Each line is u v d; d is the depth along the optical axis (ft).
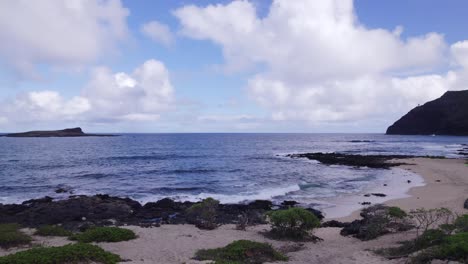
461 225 37.50
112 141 426.10
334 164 164.86
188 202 79.30
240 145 353.72
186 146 322.55
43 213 64.95
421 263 30.37
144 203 81.61
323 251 38.88
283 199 82.84
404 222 48.14
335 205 74.18
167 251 37.88
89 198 76.07
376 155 206.59
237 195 88.99
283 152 256.52
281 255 36.04
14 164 161.27
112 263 30.96
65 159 186.50
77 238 43.29
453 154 216.33
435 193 82.43
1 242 40.14
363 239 44.06
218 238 44.55
